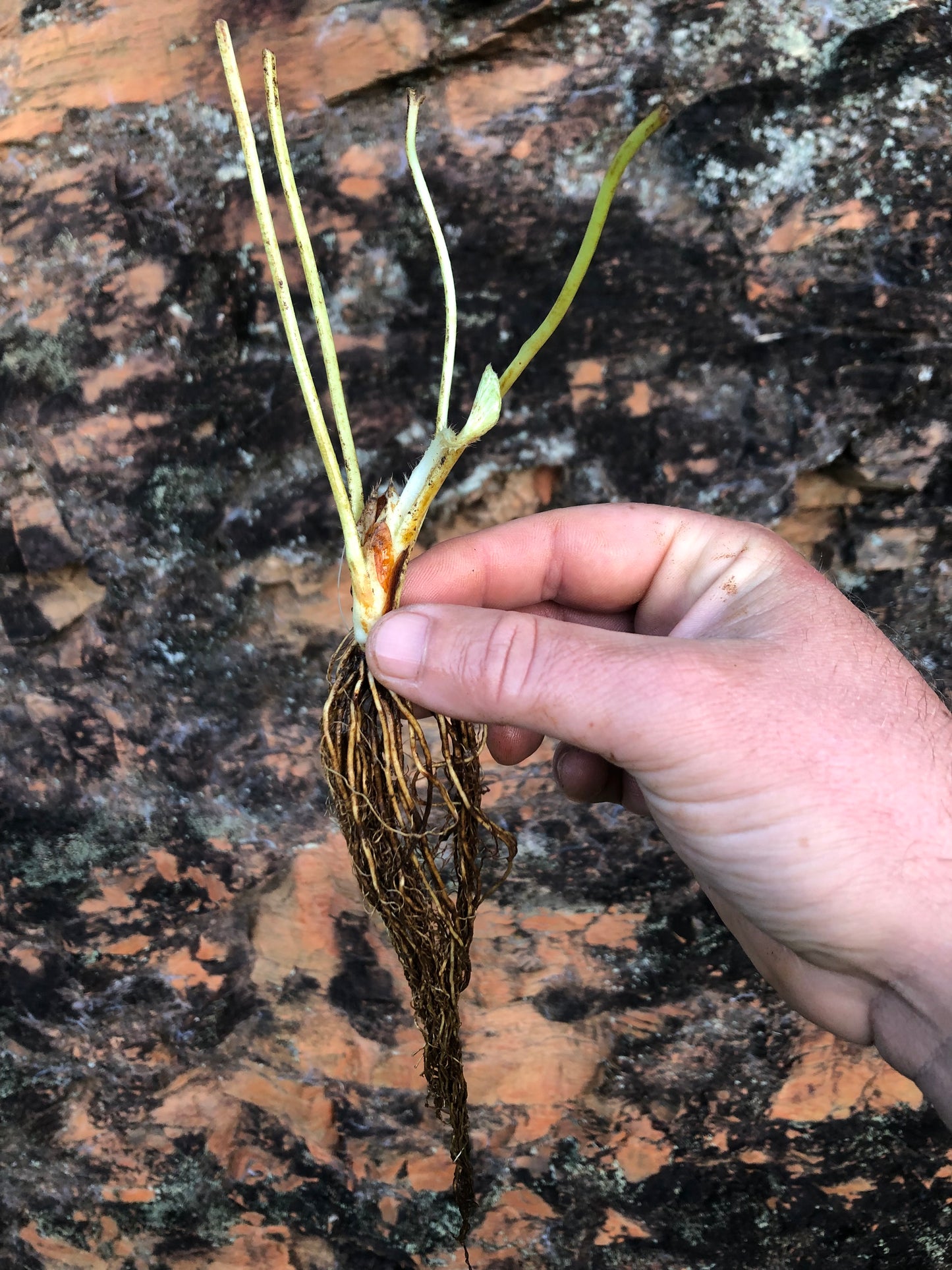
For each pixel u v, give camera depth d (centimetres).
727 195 24
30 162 24
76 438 26
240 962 30
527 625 18
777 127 24
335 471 19
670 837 20
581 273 17
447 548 23
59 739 28
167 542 27
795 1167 29
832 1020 22
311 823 29
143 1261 31
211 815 29
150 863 29
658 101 24
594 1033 29
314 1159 30
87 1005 30
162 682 28
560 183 24
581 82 24
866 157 24
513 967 29
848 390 26
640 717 18
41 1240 31
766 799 18
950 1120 19
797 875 18
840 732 18
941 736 18
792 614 20
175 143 24
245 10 23
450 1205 30
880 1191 29
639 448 26
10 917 29
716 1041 29
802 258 25
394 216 25
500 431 26
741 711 18
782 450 26
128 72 24
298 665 28
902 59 23
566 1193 30
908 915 18
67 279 25
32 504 26
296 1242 31
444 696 18
